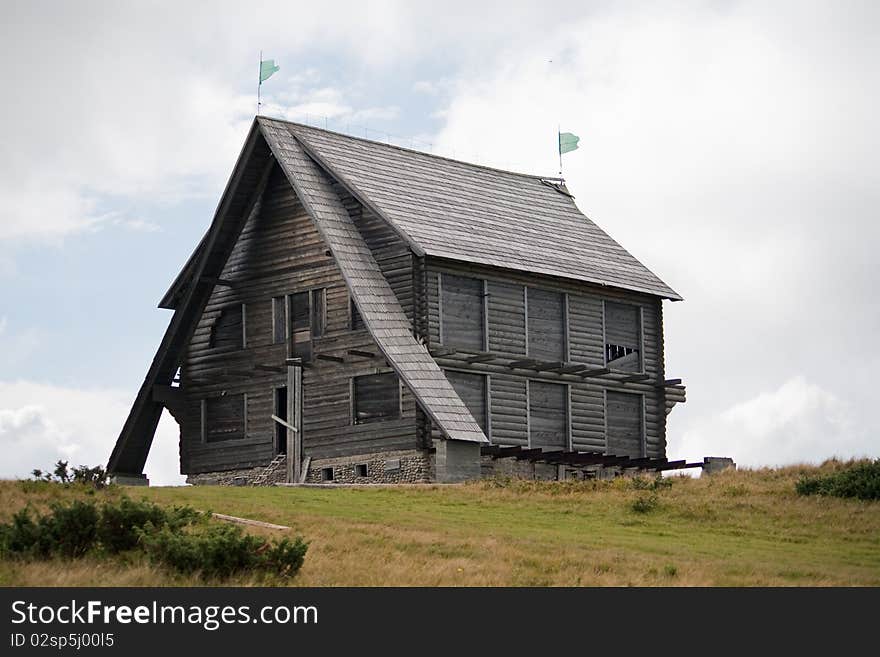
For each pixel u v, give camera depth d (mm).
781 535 36375
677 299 57844
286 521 34469
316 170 52719
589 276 54750
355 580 27516
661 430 56844
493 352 51281
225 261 54125
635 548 33500
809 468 45188
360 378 50031
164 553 27453
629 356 56500
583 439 53875
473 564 29734
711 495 41156
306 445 50969
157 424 55875
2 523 30938
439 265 50125
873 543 35562
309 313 51875
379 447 48938
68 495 36375
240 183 52812
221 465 53812
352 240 50781
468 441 47219
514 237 54812
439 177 57188
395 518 36500
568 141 64438
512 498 41062
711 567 30797
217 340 54750
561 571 29531
